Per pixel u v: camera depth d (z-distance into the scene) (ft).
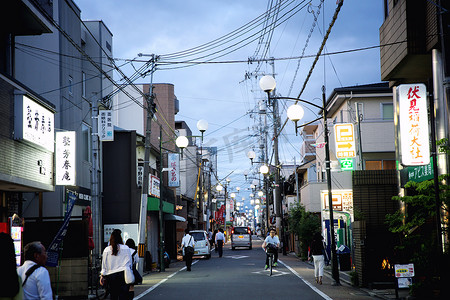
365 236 57.00
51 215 70.18
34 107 50.34
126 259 34.35
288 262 104.53
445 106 49.80
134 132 101.91
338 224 86.43
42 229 52.19
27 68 71.87
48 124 53.88
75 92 80.38
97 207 60.39
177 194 159.63
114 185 100.99
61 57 73.87
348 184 112.47
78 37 83.66
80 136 82.02
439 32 49.52
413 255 45.91
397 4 56.34
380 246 56.90
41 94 71.87
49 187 54.39
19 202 58.95
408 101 48.44
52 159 56.44
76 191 76.43
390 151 99.35
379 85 109.60
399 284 46.42
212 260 112.98
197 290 54.85
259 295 50.06
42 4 53.52
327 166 63.87
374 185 67.36
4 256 17.37
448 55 48.93
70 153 61.41
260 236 380.37
